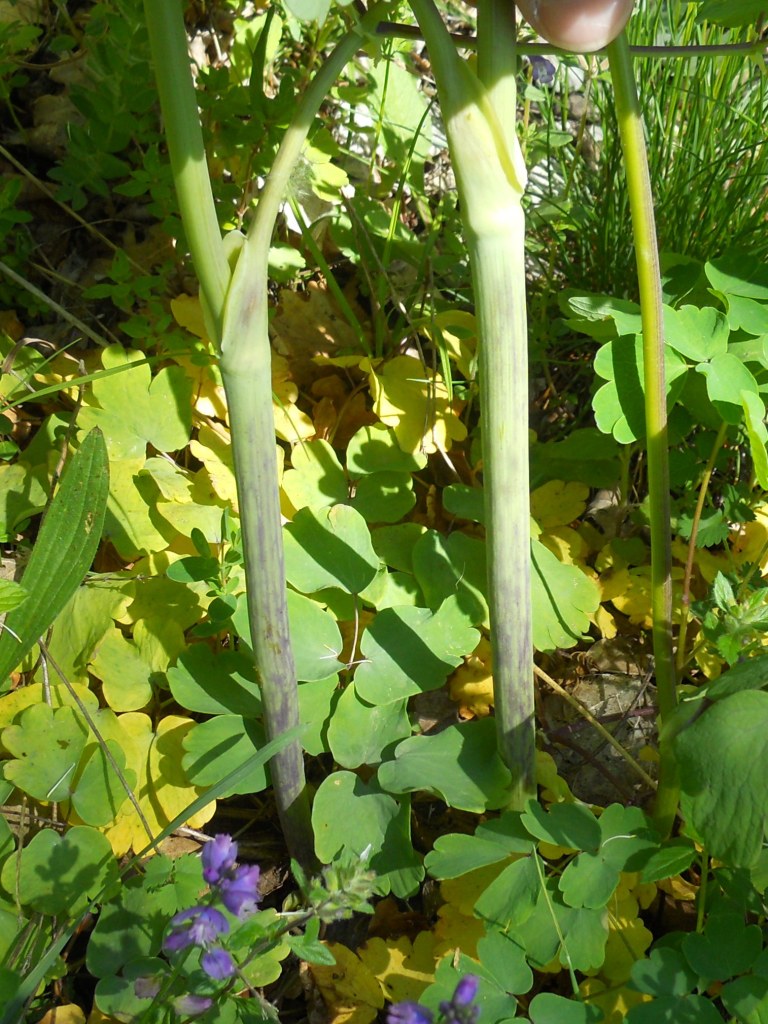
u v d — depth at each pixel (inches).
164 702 11.6
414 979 10.0
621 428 10.5
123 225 15.8
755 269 11.7
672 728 8.8
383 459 12.9
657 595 9.9
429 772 10.1
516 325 8.2
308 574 11.3
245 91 14.5
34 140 16.0
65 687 11.1
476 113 7.6
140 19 13.2
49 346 13.9
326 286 15.8
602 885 9.3
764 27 14.3
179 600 11.8
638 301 15.5
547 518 13.3
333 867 8.1
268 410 8.5
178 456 14.1
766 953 8.8
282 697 9.7
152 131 14.7
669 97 16.0
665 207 14.9
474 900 10.3
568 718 12.5
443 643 11.1
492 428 8.6
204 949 8.1
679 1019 8.6
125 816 10.3
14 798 10.8
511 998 8.8
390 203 16.8
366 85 16.0
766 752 8.1
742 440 12.5
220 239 7.9
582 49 7.7
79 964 10.2
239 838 11.5
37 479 12.4
